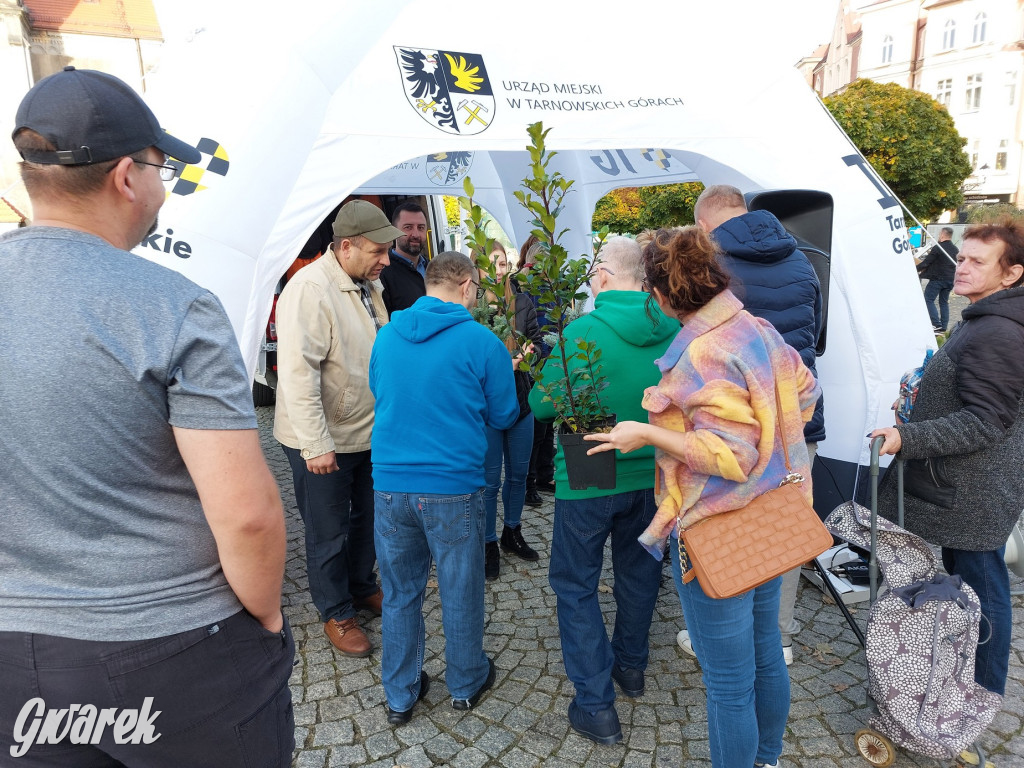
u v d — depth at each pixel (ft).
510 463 12.31
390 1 10.38
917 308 13.06
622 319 7.08
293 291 8.97
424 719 8.29
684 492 5.75
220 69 9.59
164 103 9.37
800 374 6.13
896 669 6.91
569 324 7.38
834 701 8.34
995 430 6.74
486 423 7.98
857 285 12.87
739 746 5.97
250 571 3.78
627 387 7.13
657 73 13.11
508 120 11.53
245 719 4.01
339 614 9.76
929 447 6.96
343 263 9.55
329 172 10.13
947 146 55.72
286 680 4.36
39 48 117.39
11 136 3.55
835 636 9.72
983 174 131.64
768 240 8.00
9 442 3.30
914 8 138.62
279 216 9.67
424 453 7.47
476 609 8.07
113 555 3.50
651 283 5.82
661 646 9.70
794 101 13.73
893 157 54.39
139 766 3.76
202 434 3.49
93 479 3.39
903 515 7.66
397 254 13.69
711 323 5.54
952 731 6.74
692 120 13.00
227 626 3.88
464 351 7.47
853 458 12.88
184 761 3.87
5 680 3.47
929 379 7.50
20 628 3.42
